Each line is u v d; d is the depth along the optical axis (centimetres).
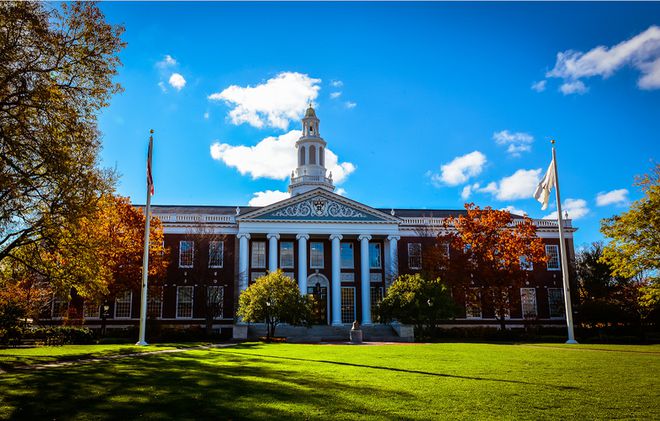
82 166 2625
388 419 1169
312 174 7762
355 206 6419
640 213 3694
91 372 1806
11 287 3538
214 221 6412
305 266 6184
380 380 1677
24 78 2270
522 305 6619
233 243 6369
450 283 5503
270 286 4553
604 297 5597
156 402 1325
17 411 1245
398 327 5334
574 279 6600
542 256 5453
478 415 1208
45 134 2378
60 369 1888
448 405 1302
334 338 5328
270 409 1251
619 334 5231
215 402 1322
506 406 1295
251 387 1520
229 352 2786
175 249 6253
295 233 6234
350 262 6588
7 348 3023
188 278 6181
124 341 4353
